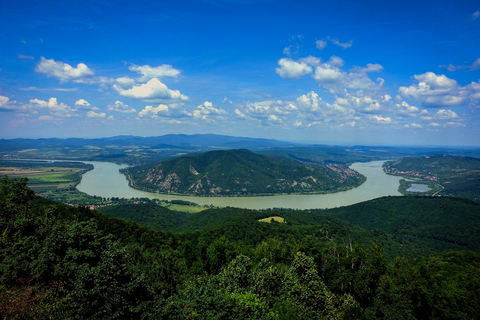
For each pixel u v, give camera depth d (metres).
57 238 32.41
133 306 26.11
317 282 45.34
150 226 165.75
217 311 29.75
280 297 44.94
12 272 28.73
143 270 47.41
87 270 25.92
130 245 64.44
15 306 21.67
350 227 174.25
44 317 22.59
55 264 30.42
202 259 71.94
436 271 72.94
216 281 47.66
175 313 29.22
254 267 61.91
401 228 193.50
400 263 64.06
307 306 41.28
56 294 26.83
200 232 116.31
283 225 141.25
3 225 40.28
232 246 74.00
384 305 46.16
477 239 156.12
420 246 144.62
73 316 24.27
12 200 50.53
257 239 111.31
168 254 56.59
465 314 42.78
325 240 123.62
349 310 40.53
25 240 33.47
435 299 45.59
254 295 37.25
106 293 24.84
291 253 69.81
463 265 76.12
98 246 33.78
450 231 170.38
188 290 32.72
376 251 57.44
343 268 59.09
